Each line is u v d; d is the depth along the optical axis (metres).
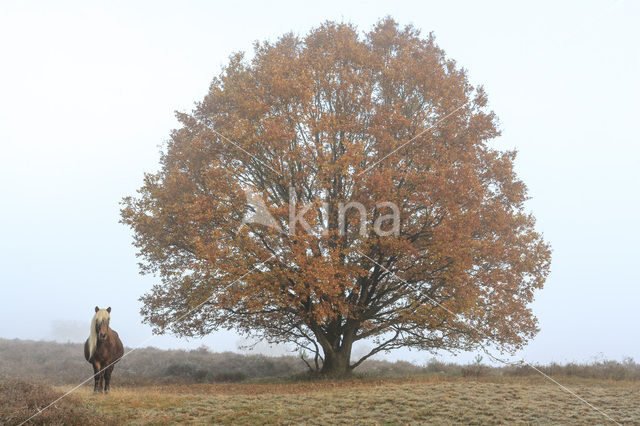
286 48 22.73
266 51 22.20
